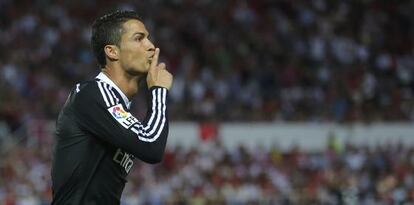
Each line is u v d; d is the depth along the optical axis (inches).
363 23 2326.5
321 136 1881.2
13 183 1414.9
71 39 2033.7
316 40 2210.9
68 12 2129.7
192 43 2151.8
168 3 2236.7
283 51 2169.0
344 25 2304.4
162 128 338.0
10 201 1327.5
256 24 2252.7
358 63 2162.9
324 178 1504.7
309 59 2156.7
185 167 1519.4
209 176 1489.9
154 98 346.0
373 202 1389.0
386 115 1956.2
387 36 2297.0
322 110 1955.0
